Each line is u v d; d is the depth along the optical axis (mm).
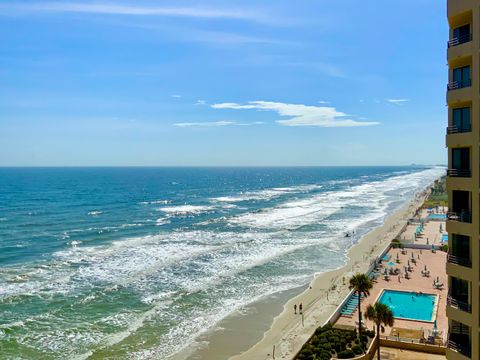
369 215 122938
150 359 37062
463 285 20188
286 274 62000
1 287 54281
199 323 44781
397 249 77750
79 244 80625
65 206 139625
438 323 43219
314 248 78250
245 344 39938
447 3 20125
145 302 50125
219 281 58312
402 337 39188
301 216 120375
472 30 19219
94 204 147250
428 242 82000
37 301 49656
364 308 47656
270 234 91938
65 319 44812
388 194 196500
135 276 59750
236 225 104062
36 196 171000
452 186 20219
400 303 49719
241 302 50875
